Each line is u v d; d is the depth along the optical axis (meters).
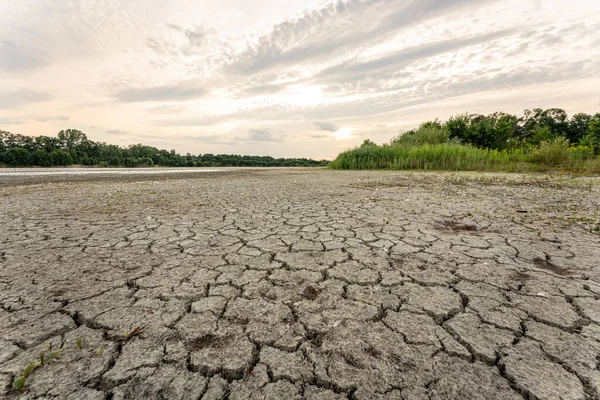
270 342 1.19
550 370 1.02
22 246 2.37
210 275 1.83
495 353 1.11
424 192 5.54
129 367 1.05
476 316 1.35
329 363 1.06
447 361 1.07
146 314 1.39
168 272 1.88
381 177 9.14
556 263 1.98
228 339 1.21
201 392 0.94
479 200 4.52
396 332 1.24
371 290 1.63
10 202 4.52
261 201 4.65
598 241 2.43
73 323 1.31
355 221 3.24
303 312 1.41
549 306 1.43
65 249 2.30
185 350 1.14
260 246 2.40
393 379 0.99
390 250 2.27
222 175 12.40
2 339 1.20
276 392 0.94
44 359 1.07
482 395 0.92
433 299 1.52
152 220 3.31
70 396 0.93
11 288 1.63
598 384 0.96
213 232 2.82
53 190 6.21
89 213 3.69
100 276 1.81
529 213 3.54
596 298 1.50
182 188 6.70
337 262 2.04
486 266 1.94
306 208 4.02
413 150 13.68
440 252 2.22
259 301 1.51
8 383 0.97
